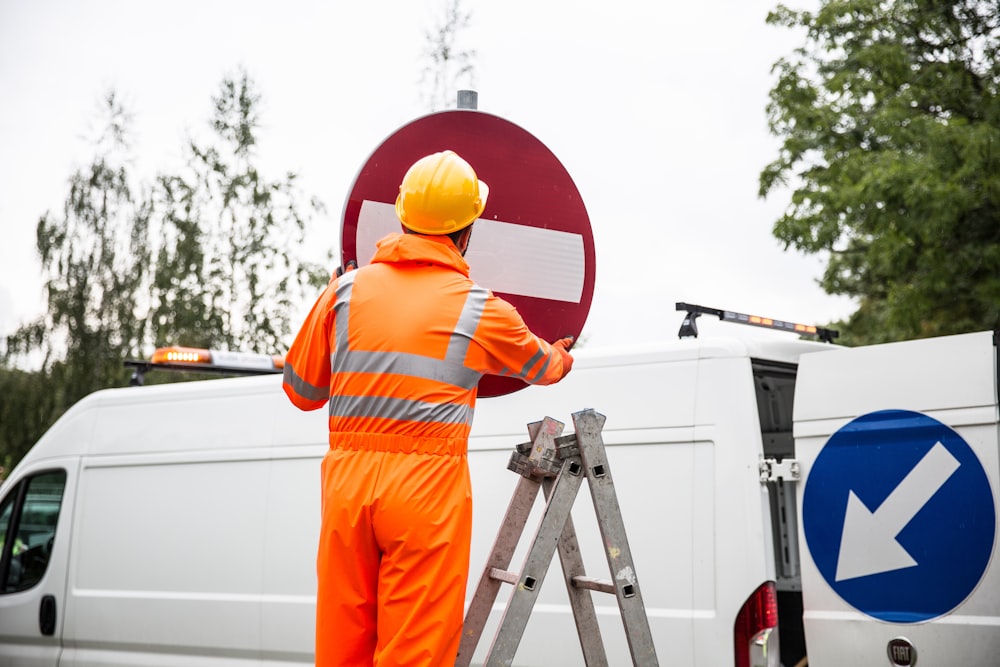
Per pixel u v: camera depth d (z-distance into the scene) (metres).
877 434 4.35
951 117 12.90
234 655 6.09
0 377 21.48
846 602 4.34
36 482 7.34
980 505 4.09
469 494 2.94
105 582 6.75
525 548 5.10
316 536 5.83
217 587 6.19
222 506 6.28
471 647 3.20
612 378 4.96
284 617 5.87
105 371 20.95
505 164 3.51
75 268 21.05
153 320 19.91
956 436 4.16
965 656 4.05
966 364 4.19
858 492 4.35
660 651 4.57
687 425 4.70
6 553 7.34
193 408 6.59
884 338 16.30
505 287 3.48
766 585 4.42
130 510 6.74
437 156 3.08
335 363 2.98
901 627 4.19
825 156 14.25
